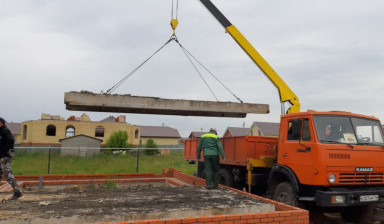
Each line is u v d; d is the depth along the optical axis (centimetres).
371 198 647
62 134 3625
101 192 731
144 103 909
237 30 1045
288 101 1023
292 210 572
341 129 689
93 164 2034
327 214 822
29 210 518
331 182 635
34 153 2452
